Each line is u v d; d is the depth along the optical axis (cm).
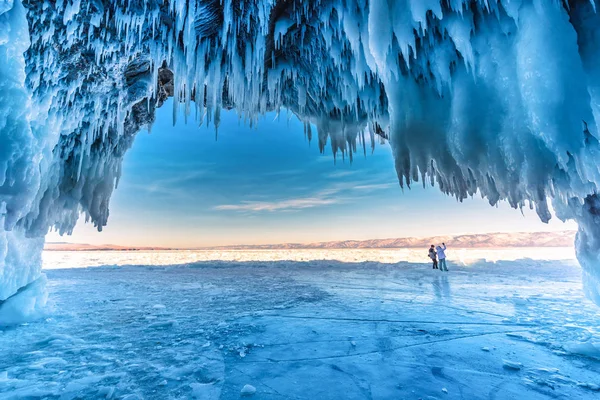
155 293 943
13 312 578
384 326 545
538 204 359
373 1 390
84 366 370
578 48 331
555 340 455
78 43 495
